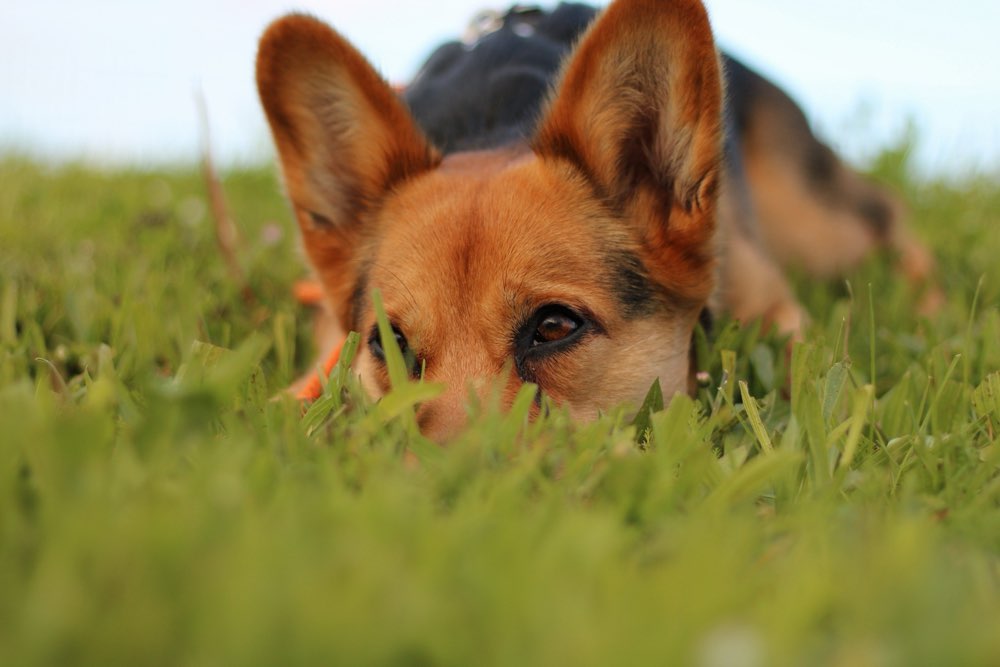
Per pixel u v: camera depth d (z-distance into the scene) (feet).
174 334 4.09
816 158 5.06
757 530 3.19
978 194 7.08
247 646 2.25
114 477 3.15
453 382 3.65
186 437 3.23
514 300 3.71
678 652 2.35
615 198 3.84
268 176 8.26
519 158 4.01
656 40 3.78
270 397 3.80
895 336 4.20
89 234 5.29
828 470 3.36
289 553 2.72
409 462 3.43
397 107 3.99
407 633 2.36
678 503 3.26
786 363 4.05
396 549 2.86
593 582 2.80
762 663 2.34
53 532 2.89
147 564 2.66
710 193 3.80
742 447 3.43
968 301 4.65
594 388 3.75
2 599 2.53
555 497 3.18
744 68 4.97
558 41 4.49
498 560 2.84
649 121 3.84
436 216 3.84
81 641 2.26
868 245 5.07
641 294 3.80
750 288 4.32
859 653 2.38
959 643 2.42
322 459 3.27
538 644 2.37
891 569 2.81
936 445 3.43
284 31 3.95
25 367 3.80
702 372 3.88
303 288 4.38
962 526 3.22
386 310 3.78
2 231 5.10
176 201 6.75
